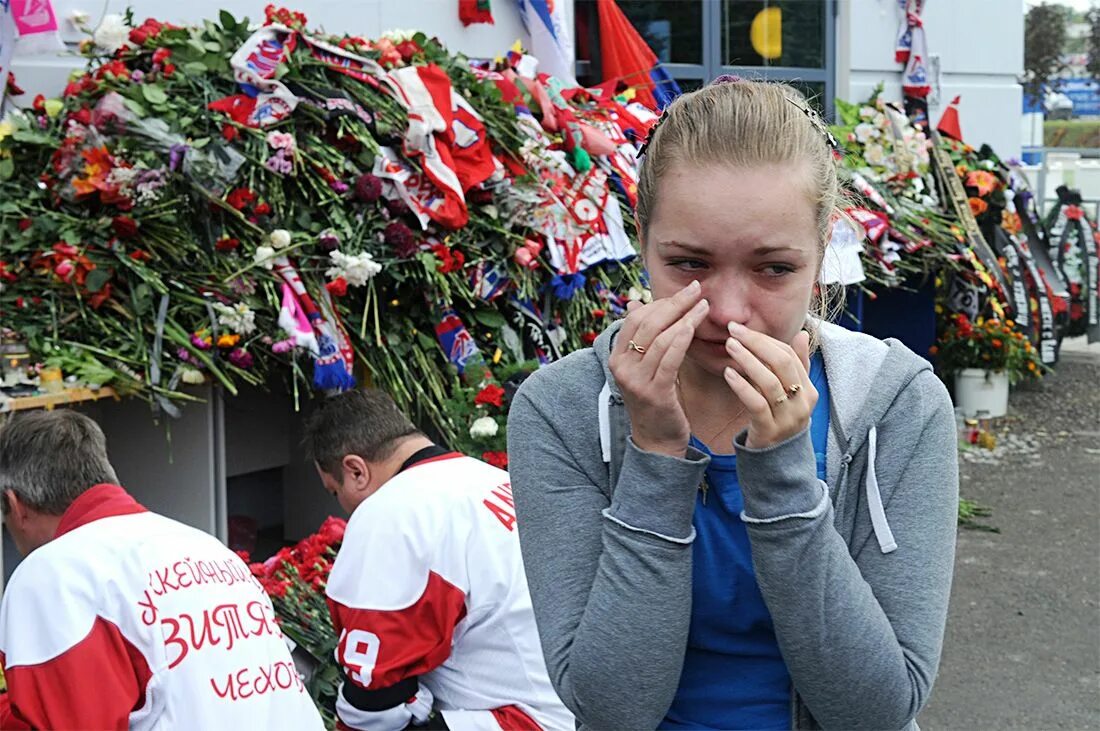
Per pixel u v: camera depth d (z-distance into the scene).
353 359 4.56
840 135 8.89
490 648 2.91
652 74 8.59
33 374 3.78
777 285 1.48
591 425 1.63
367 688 2.87
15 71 4.62
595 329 5.51
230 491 5.46
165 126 4.24
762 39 9.56
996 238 9.87
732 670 1.60
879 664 1.46
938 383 1.62
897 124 9.14
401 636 2.88
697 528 1.58
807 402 1.46
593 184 5.67
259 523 5.62
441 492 2.95
